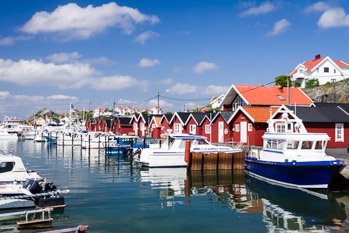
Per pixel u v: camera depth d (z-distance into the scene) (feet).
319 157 82.53
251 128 138.31
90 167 123.85
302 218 59.62
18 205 62.44
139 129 247.09
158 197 75.10
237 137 146.72
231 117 148.66
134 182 92.68
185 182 92.94
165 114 215.31
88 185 88.12
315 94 205.46
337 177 77.87
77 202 69.62
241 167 112.37
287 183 81.92
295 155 83.30
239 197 75.20
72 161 143.23
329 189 77.25
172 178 99.04
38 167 123.85
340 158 91.45
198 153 110.11
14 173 76.02
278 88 171.94
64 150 197.47
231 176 101.76
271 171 86.33
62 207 65.21
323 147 84.33
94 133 212.84
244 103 166.30
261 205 68.23
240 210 64.95
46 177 100.94
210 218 59.98
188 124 184.03
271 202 70.28
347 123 122.62
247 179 96.89
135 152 151.94
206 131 169.78
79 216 60.08
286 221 58.08
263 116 137.80
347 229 54.03
